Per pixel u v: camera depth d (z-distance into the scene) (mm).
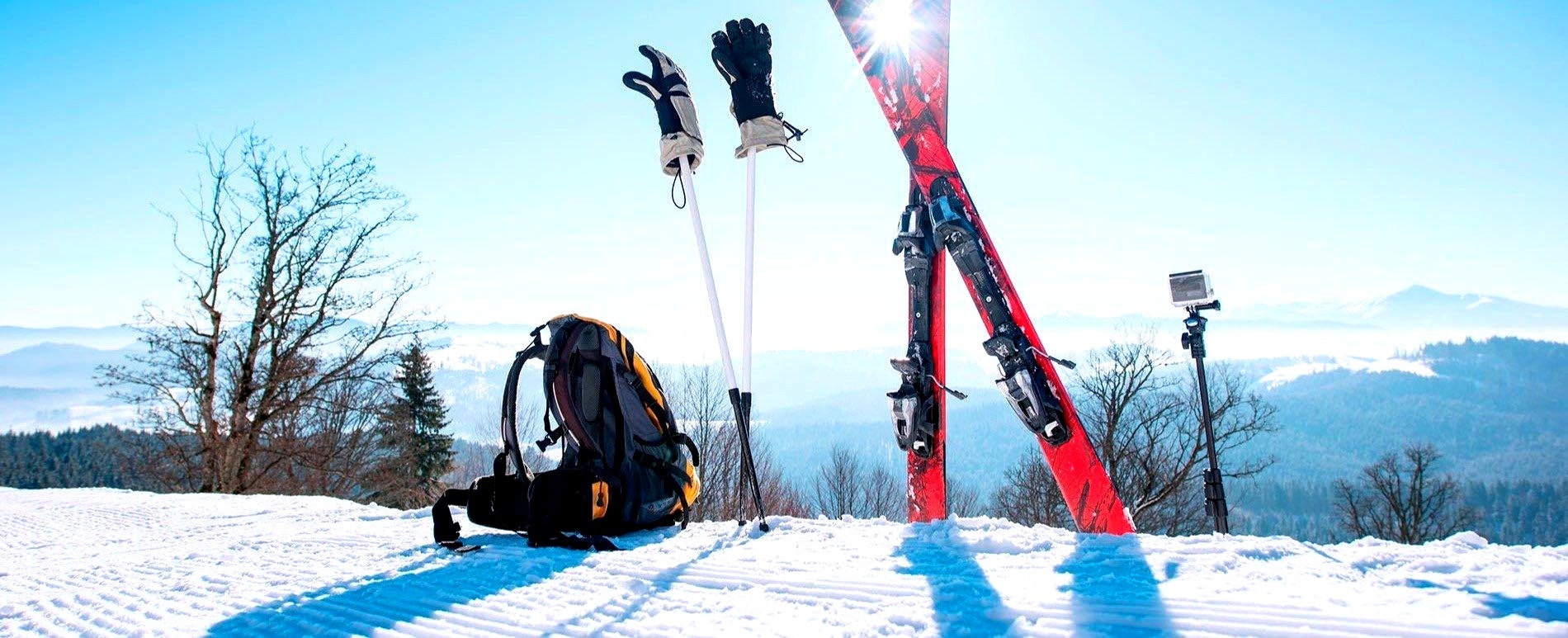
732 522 3033
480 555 2502
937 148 3080
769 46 3059
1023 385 2775
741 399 2861
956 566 2029
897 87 3232
